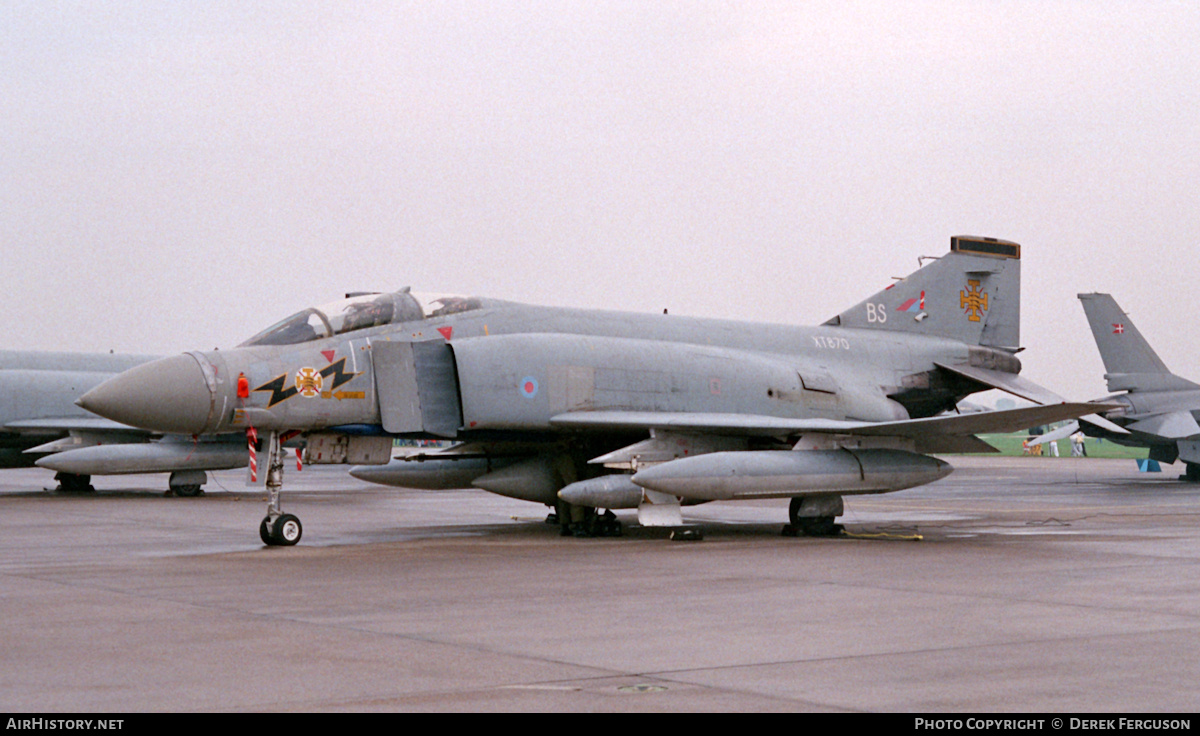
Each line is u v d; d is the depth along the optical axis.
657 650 6.93
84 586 9.98
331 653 6.82
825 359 18.83
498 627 7.78
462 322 15.91
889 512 21.47
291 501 25.05
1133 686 5.95
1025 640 7.29
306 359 14.40
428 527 17.59
